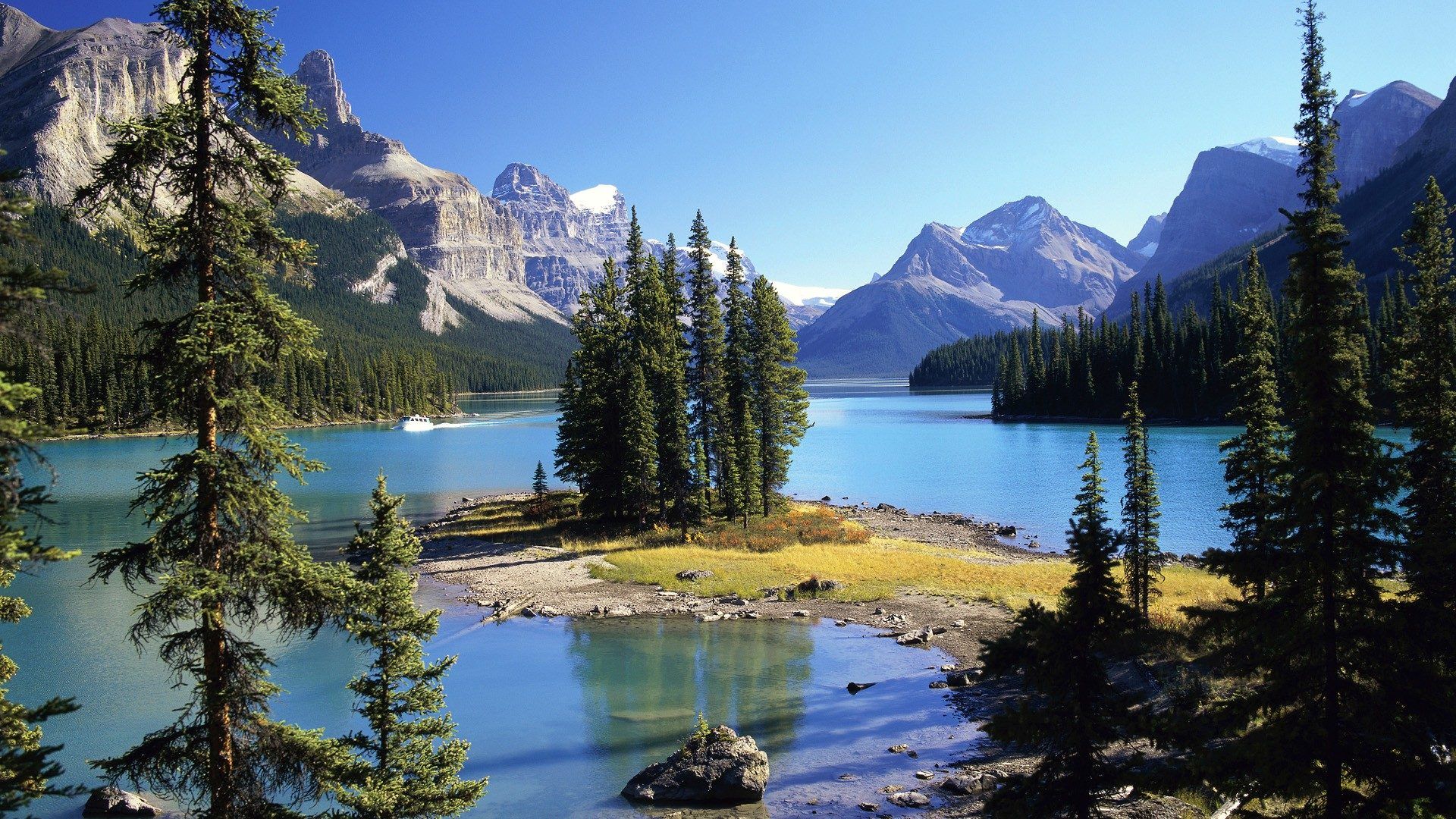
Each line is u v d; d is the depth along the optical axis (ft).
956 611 118.42
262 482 37.68
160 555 35.76
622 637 108.58
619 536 179.22
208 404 36.19
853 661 97.66
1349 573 38.06
